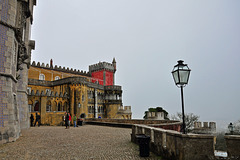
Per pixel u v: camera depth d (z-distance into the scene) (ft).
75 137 51.47
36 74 175.83
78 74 219.41
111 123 93.66
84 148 36.04
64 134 58.44
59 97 143.43
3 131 40.68
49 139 47.55
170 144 26.04
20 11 49.26
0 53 42.75
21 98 77.71
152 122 75.31
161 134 29.17
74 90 151.23
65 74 200.95
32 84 155.94
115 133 61.36
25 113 79.15
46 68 185.26
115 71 252.01
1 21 43.06
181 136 23.16
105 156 29.84
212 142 22.80
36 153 31.65
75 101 149.59
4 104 41.81
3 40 43.65
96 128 82.02
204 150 22.56
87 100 162.09
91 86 179.22
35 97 111.34
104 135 55.98
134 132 42.70
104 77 230.89
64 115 109.19
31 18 82.17
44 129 76.95
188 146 22.52
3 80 42.47
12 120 43.55
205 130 82.74
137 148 35.91
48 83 168.45
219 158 22.20
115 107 194.29
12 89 46.29
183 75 26.96
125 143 41.63
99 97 193.36
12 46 45.78
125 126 83.97
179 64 27.89
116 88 204.85
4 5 44.39
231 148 21.36
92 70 244.01
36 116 97.35
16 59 51.39
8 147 36.42
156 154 30.66
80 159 28.12
